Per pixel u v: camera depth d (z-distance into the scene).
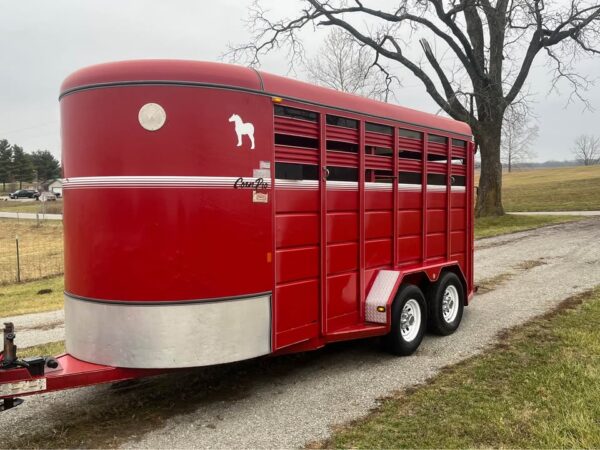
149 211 4.04
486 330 6.85
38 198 61.88
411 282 6.23
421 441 3.79
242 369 5.57
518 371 5.14
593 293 8.75
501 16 23.59
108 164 4.06
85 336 4.22
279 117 4.57
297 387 5.00
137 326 4.05
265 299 4.46
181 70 4.07
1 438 4.05
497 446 3.68
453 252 7.19
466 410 4.28
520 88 24.59
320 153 4.95
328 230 5.09
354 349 6.21
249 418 4.32
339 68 29.28
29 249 22.14
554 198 39.97
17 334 7.61
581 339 6.10
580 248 14.81
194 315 4.11
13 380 3.66
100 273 4.12
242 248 4.31
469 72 24.39
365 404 4.54
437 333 6.64
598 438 3.71
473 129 24.25
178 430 4.12
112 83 4.04
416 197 6.36
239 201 4.28
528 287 9.73
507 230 20.45
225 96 4.20
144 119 4.02
